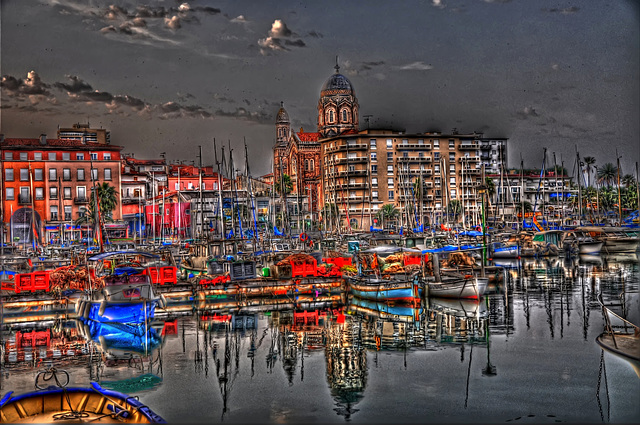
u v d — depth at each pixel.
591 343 34.47
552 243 97.88
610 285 58.38
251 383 28.44
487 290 56.06
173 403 25.83
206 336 38.41
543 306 46.91
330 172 167.25
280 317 44.75
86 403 21.20
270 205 118.75
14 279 49.03
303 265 55.62
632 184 131.00
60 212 125.44
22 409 20.58
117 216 130.25
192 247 76.56
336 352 33.72
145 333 39.56
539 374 28.88
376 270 51.62
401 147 164.00
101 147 129.38
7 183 122.56
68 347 35.72
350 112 192.62
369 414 24.36
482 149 169.62
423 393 26.66
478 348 33.91
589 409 24.44
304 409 25.03
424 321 41.78
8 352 34.53
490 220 138.25
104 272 53.69
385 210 152.12
